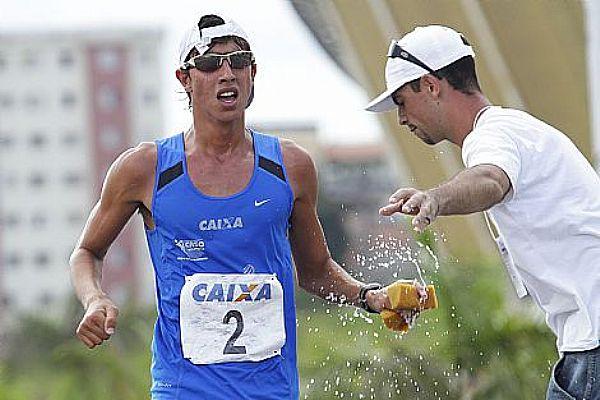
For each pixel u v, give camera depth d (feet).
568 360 51.16
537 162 50.52
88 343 55.42
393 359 108.68
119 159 56.75
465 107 53.26
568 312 50.93
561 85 147.43
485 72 152.87
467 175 47.26
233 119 54.95
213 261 55.42
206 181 55.36
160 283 56.39
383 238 67.36
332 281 60.39
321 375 108.78
